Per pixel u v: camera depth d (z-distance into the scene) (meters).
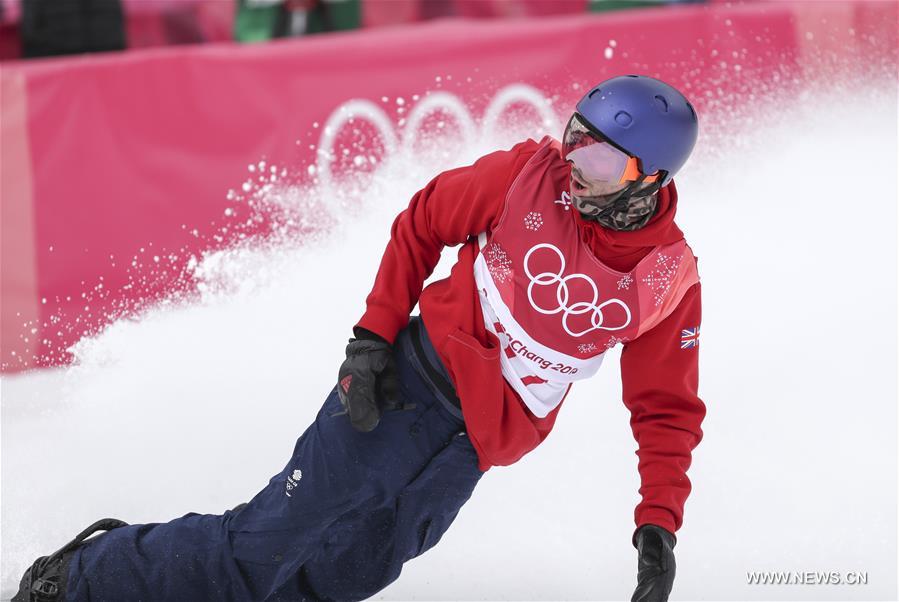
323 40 16.92
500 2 21.34
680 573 11.48
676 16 16.86
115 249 16.84
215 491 12.98
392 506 9.10
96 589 9.16
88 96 16.92
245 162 16.89
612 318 8.23
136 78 16.86
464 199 8.47
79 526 12.24
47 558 9.41
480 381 8.42
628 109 7.55
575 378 8.73
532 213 8.14
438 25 17.41
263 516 8.98
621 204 7.78
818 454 13.61
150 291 16.75
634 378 8.80
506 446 8.80
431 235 8.78
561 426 14.27
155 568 9.15
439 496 9.00
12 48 21.00
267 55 16.88
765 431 14.04
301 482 8.80
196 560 9.13
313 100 16.84
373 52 16.84
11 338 16.41
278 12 20.97
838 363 15.30
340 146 16.84
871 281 16.58
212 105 16.89
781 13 16.94
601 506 12.69
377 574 9.55
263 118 16.88
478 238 8.52
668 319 8.52
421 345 8.73
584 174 7.67
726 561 11.66
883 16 17.05
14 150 16.86
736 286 16.42
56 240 16.81
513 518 12.43
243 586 9.22
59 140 16.91
